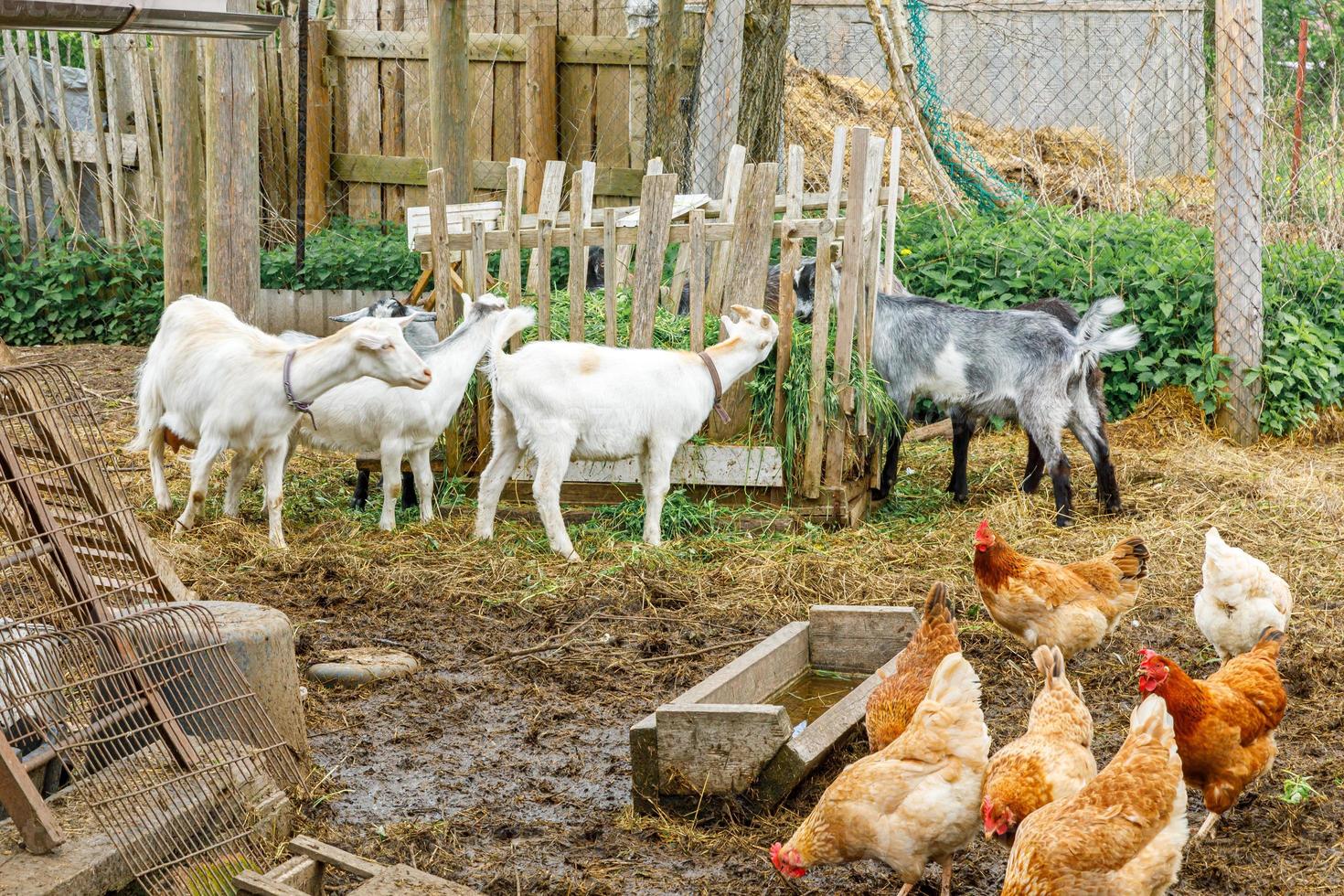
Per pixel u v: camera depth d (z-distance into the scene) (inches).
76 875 132.3
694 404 273.1
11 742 155.8
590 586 255.0
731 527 286.0
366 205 527.2
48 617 164.9
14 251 493.0
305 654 218.8
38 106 490.6
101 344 476.1
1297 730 193.0
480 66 498.0
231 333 271.1
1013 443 371.2
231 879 144.3
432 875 137.6
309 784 174.4
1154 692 154.9
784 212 347.6
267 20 161.3
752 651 191.5
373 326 259.8
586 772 181.0
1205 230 426.6
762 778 163.2
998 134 580.1
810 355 291.1
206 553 264.4
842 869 155.1
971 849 159.3
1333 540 280.2
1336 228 429.7
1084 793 129.1
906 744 140.6
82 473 172.6
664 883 151.0
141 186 498.0
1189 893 149.1
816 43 622.8
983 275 402.9
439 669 218.2
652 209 288.5
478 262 299.7
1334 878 151.4
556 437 266.7
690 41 472.4
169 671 163.6
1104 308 298.5
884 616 201.9
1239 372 369.1
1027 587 200.5
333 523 290.4
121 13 149.6
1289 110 527.2
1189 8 561.0
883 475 315.3
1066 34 592.7
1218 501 309.7
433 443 287.0
